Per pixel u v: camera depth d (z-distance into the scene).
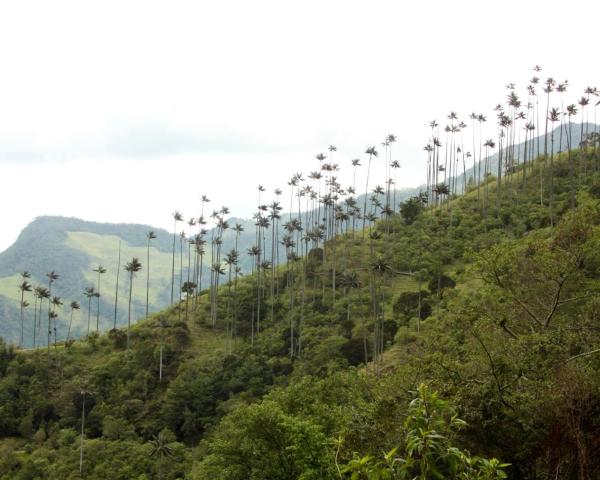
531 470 15.56
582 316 22.77
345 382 34.34
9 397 90.94
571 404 14.26
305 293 108.12
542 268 24.62
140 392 88.69
